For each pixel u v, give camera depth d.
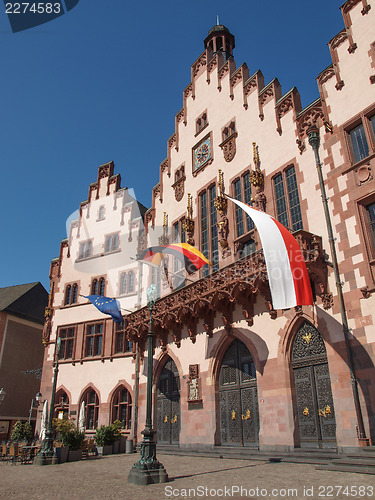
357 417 14.70
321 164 19.31
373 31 18.72
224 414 21.08
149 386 13.96
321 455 14.81
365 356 15.16
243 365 20.88
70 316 35.50
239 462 16.28
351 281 16.45
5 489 11.97
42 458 19.30
